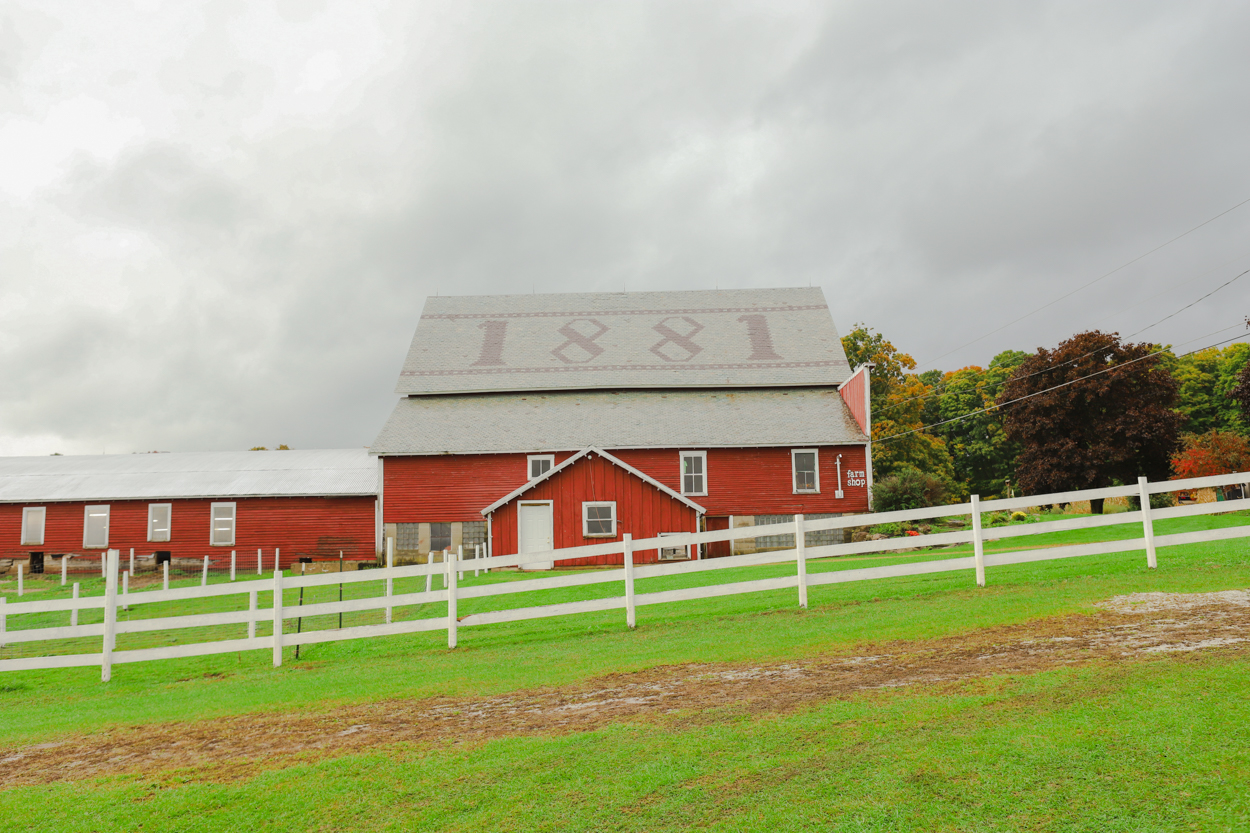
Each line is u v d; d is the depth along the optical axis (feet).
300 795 22.53
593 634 45.34
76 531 126.11
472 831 19.48
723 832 18.33
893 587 50.98
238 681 41.47
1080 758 20.11
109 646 45.39
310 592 87.20
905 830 17.63
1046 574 49.83
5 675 49.24
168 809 22.41
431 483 123.44
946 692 26.32
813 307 154.61
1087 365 114.21
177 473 132.57
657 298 159.74
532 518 107.24
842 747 22.30
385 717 30.25
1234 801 17.46
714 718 26.02
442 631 51.90
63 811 22.91
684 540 47.19
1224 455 107.24
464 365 142.82
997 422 248.73
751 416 127.85
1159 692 23.99
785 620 43.11
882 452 179.01
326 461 137.90
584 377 138.21
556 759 23.56
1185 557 50.88
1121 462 113.29
